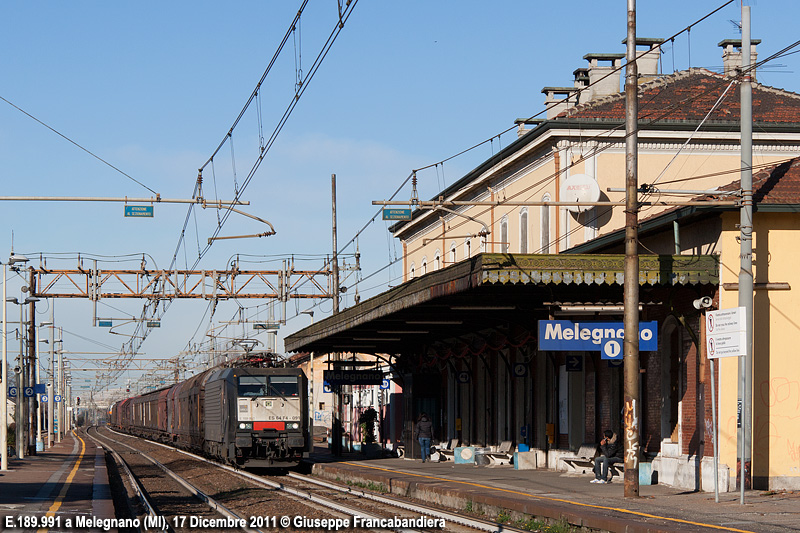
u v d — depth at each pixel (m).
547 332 22.23
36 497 23.34
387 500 24.30
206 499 25.80
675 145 33.88
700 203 22.00
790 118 34.66
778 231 23.27
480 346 37.69
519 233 37.06
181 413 55.00
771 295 23.14
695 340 23.38
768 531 15.02
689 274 22.48
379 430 54.44
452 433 42.16
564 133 33.25
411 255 53.53
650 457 25.88
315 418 76.50
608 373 28.14
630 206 21.23
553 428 31.12
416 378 41.94
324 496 26.17
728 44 37.81
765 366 22.97
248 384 37.44
